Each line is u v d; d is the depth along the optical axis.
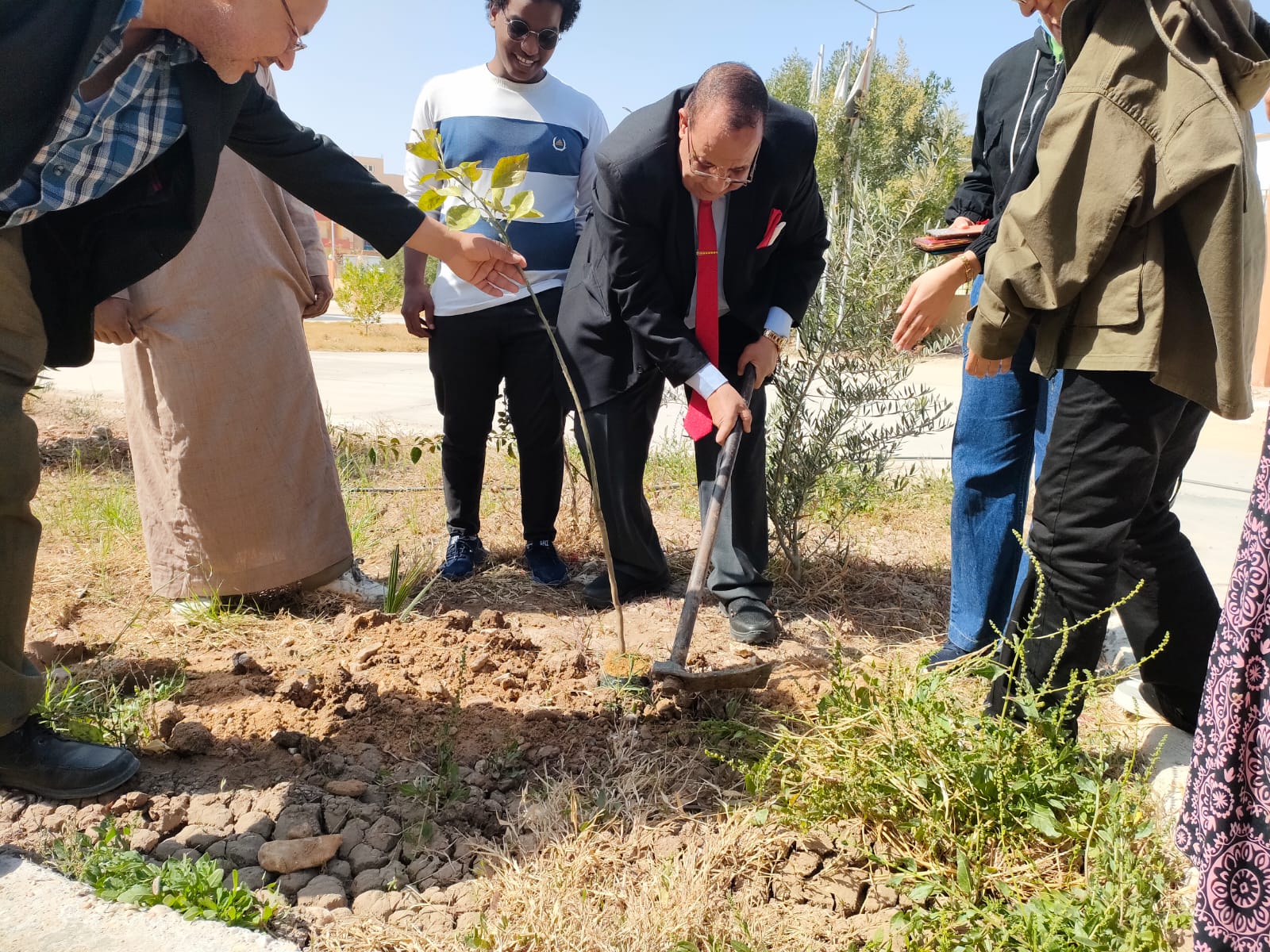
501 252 2.55
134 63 1.92
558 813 2.14
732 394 2.95
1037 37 2.66
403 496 4.96
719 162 2.65
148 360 3.07
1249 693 1.54
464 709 2.58
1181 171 1.79
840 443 4.10
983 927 1.76
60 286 2.17
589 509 4.56
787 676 2.82
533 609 3.50
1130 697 2.73
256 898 1.83
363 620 3.07
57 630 3.00
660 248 3.04
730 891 1.94
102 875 1.84
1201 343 1.92
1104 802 2.01
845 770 2.12
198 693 2.62
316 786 2.24
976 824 2.04
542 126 3.55
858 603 3.63
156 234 2.14
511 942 1.75
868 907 1.90
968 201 2.97
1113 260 1.96
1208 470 6.16
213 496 3.12
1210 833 1.60
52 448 5.71
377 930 1.79
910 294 2.74
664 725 2.55
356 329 20.03
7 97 1.70
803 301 3.27
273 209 3.24
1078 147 1.92
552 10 3.34
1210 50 1.85
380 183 2.47
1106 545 2.08
